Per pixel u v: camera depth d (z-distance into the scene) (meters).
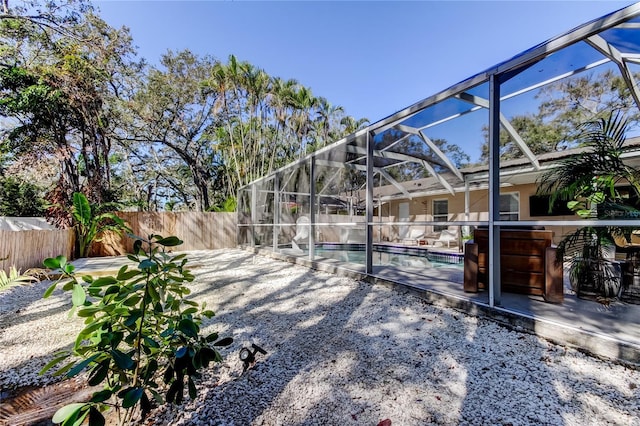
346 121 20.58
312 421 1.66
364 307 3.66
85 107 10.30
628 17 2.20
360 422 1.64
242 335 2.90
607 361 2.21
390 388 1.97
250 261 7.87
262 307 3.80
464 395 1.87
